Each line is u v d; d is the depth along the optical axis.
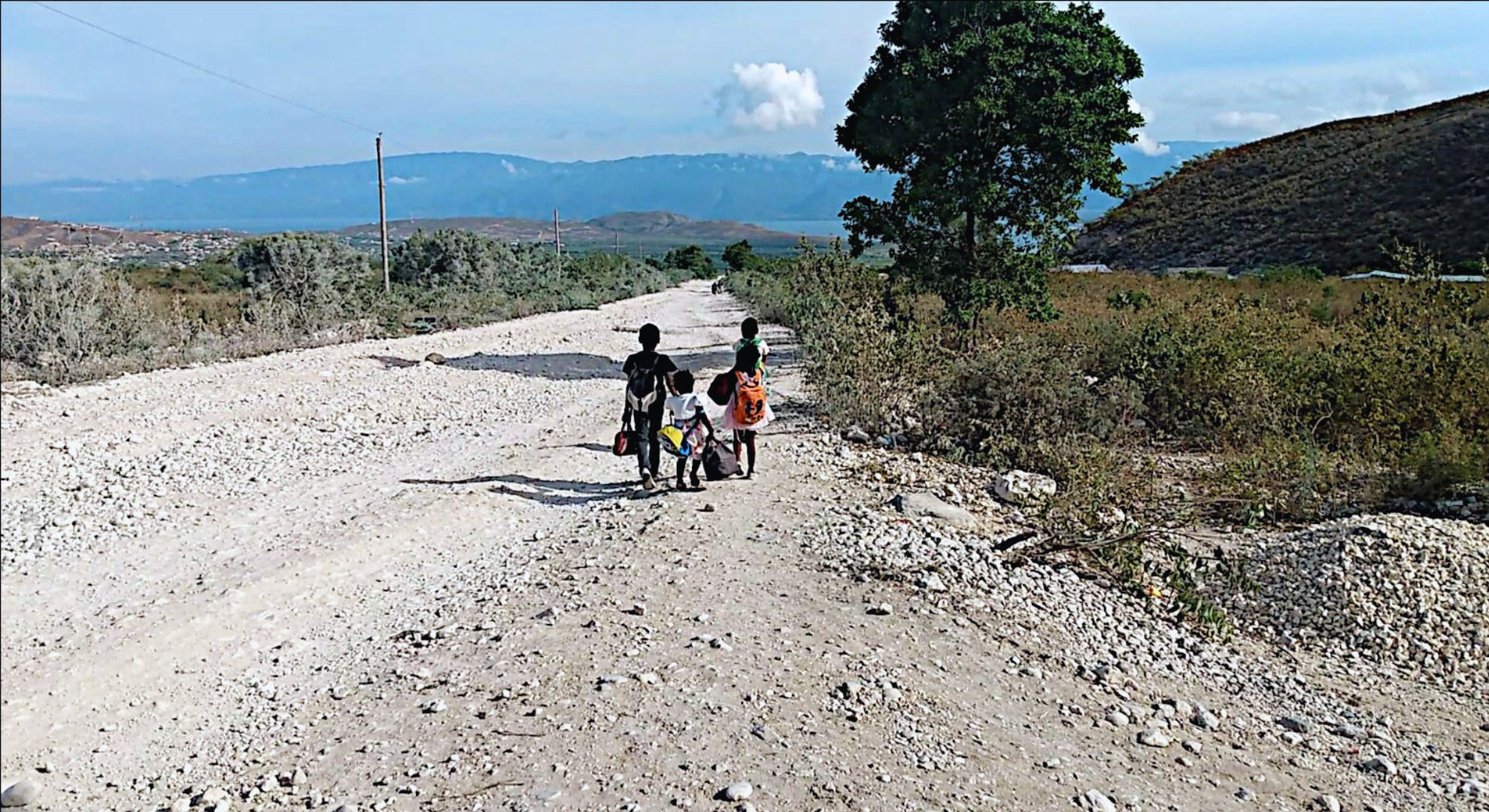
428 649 5.51
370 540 7.52
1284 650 6.24
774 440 10.83
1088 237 58.53
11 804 3.96
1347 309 19.77
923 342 12.98
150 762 4.34
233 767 4.30
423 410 13.54
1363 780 4.61
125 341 18.11
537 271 46.78
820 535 7.29
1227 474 9.13
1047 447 9.97
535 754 4.24
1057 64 16.50
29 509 8.22
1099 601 6.56
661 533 7.39
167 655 5.45
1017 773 4.27
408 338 23.36
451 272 39.59
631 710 4.61
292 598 6.35
